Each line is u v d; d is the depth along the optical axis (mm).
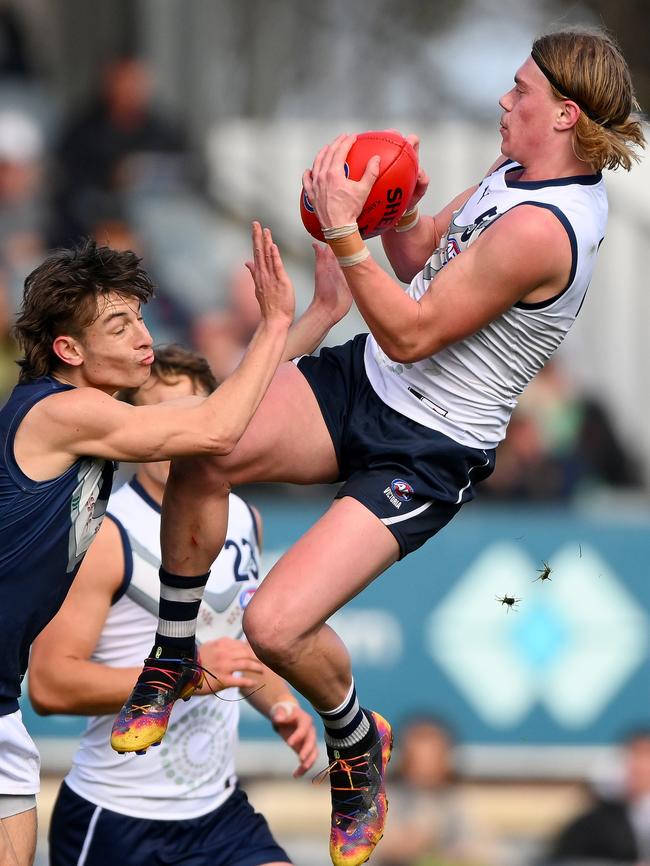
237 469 11656
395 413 11852
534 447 29609
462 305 11227
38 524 11703
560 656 27094
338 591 11344
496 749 26797
